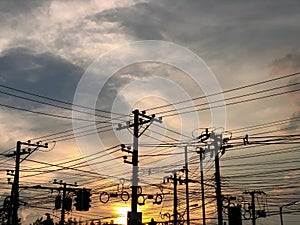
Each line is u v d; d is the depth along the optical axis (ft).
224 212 107.86
